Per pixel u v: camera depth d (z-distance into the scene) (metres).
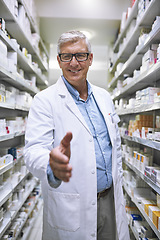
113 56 4.16
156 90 1.69
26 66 2.78
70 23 3.83
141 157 1.87
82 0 3.56
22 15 2.20
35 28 3.04
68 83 1.29
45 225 1.24
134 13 2.40
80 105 1.30
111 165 1.34
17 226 2.05
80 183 1.17
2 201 1.51
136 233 1.90
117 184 1.38
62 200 1.15
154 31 1.52
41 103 1.19
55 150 0.60
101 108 1.37
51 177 0.74
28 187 2.73
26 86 2.49
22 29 2.19
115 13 3.60
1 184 1.74
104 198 1.35
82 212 1.17
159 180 1.33
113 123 1.45
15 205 2.01
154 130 1.63
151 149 2.16
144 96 1.82
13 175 2.08
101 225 1.38
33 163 0.85
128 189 2.31
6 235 1.76
